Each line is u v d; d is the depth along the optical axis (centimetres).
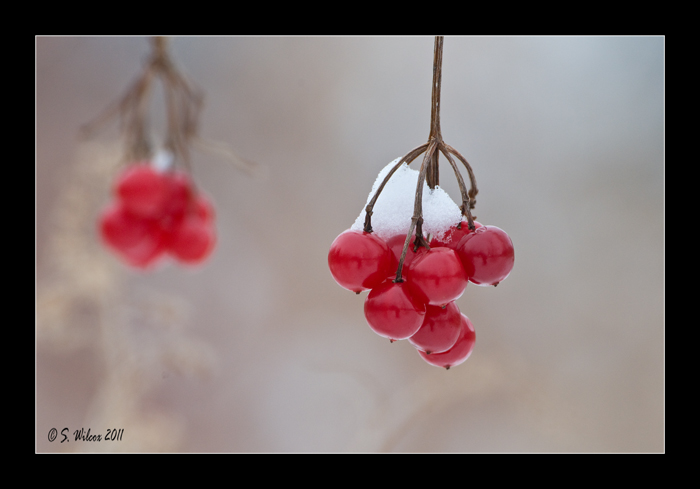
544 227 94
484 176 96
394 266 40
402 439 76
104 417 58
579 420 76
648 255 91
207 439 83
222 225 96
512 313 90
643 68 97
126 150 42
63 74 91
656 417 83
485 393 74
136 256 42
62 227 57
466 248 39
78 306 59
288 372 89
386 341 91
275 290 96
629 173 95
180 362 59
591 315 90
